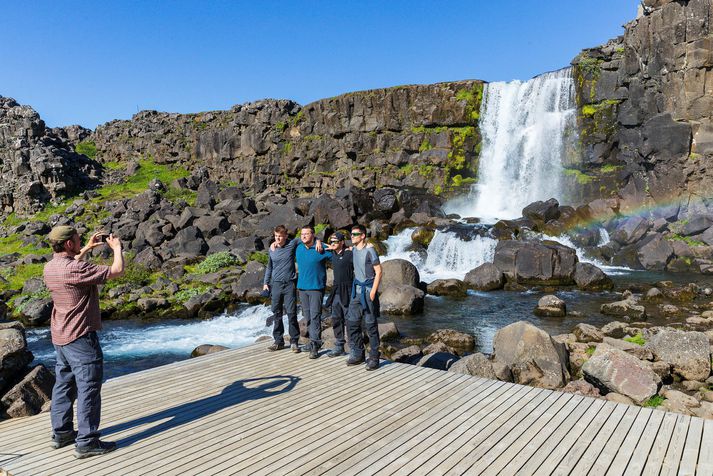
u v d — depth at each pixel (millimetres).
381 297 19344
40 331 18344
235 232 31469
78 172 43781
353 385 7902
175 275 24844
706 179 27391
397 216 32844
